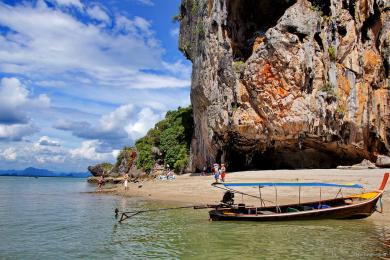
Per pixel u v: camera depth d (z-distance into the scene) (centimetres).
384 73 2911
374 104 2911
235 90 3294
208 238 1288
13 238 1324
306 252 1080
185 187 2834
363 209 1522
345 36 3023
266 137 3225
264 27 3562
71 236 1352
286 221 1539
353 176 2336
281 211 1633
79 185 5659
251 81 3170
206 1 3547
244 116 3241
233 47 3447
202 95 3553
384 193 1902
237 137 3419
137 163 5150
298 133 3042
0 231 1454
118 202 2478
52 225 1582
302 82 2998
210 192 2484
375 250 1084
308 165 3372
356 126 2930
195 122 3972
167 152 4647
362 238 1243
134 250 1139
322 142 3064
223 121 3334
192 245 1191
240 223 1556
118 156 6172
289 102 3022
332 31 3036
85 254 1098
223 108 3344
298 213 1527
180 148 4575
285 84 3034
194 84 3678
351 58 2989
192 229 1454
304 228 1430
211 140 3494
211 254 1078
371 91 2938
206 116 3550
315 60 3000
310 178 2378
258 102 3164
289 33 3034
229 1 3422
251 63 3186
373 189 1969
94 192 3481
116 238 1311
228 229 1439
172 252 1109
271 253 1078
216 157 3569
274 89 3077
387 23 2925
